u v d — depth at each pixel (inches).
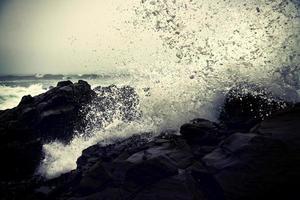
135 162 167.9
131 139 211.5
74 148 232.5
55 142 238.8
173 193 147.7
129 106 247.9
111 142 215.3
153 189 152.8
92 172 169.0
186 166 162.7
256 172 140.3
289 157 139.3
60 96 254.4
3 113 266.4
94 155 199.9
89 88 277.4
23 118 245.0
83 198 161.6
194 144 183.2
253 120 192.4
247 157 147.4
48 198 174.7
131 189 156.7
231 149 158.2
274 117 175.2
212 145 180.5
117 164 173.3
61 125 243.8
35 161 216.1
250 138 157.0
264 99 206.1
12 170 206.4
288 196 130.5
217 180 145.2
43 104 255.4
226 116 211.5
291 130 156.1
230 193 138.8
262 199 133.5
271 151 144.5
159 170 157.2
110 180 165.3
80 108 257.8
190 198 143.9
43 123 240.1
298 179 131.5
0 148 205.2
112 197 156.8
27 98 272.2
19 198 178.4
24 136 220.8
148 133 215.8
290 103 202.8
